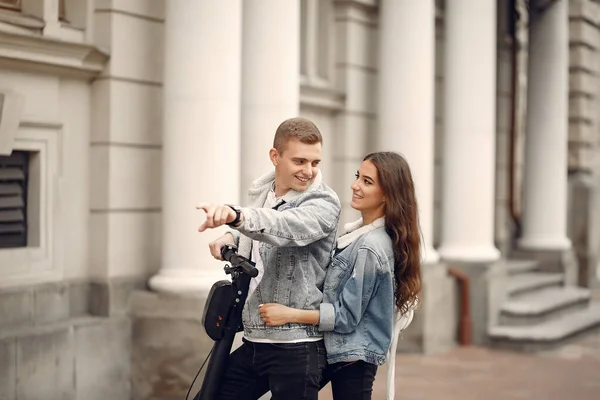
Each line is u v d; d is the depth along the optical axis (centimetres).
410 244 434
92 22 757
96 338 741
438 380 970
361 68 1118
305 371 418
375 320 427
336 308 418
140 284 791
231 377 436
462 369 1033
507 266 1384
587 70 1688
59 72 727
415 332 1110
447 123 1202
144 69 789
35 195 723
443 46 1256
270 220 393
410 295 435
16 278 699
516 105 1498
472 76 1188
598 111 1761
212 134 764
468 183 1189
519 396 903
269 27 842
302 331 419
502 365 1063
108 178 761
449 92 1198
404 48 1091
